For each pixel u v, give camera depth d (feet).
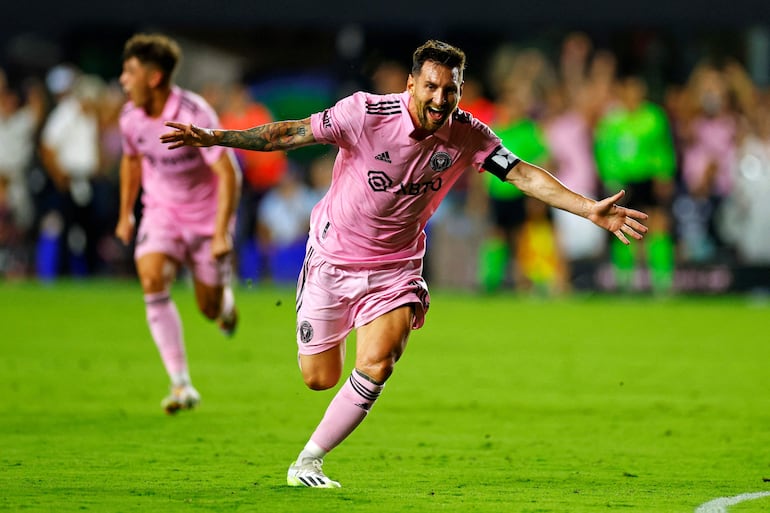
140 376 143.33
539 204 256.52
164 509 74.08
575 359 166.30
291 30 287.28
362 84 282.97
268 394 130.72
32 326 197.06
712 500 79.46
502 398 130.31
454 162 81.46
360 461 94.07
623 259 263.49
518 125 240.53
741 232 263.08
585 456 97.14
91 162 262.06
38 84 271.69
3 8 279.08
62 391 130.72
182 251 119.75
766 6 273.13
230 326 130.21
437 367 156.76
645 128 244.01
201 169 117.60
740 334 199.21
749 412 121.70
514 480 86.53
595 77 257.14
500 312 234.38
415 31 283.38
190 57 288.10
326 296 84.74
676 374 151.64
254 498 77.87
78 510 73.67
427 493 80.89
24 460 91.71
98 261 272.92
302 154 279.69
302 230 266.98
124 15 278.26
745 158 261.24
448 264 269.85
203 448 98.22
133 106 117.29
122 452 95.91
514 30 286.25
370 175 81.10
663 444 103.30
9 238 270.26
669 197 258.37
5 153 264.11
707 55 284.00
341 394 82.28
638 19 274.57
